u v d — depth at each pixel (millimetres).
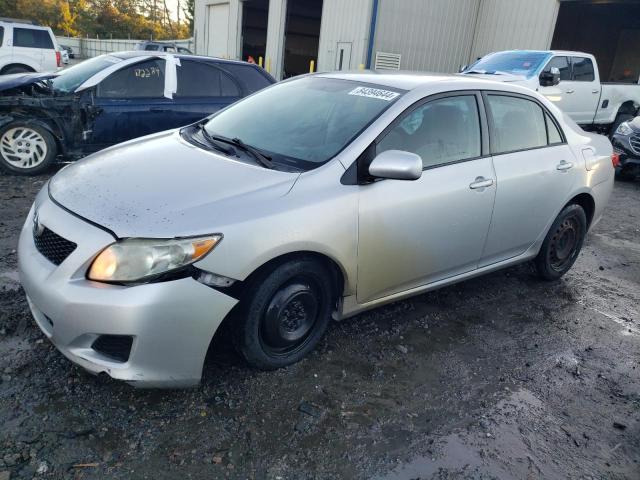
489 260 4020
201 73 6965
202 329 2541
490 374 3289
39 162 6512
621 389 3277
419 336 3621
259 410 2729
